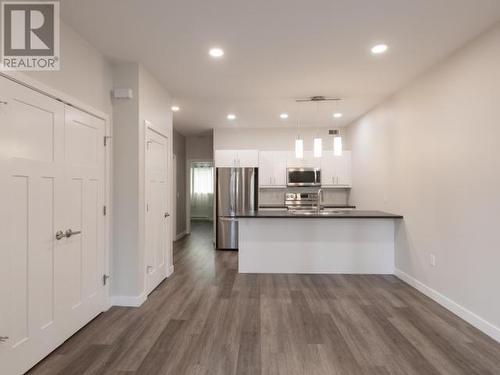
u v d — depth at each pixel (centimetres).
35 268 207
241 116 553
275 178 626
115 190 311
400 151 398
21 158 196
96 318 280
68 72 244
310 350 226
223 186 601
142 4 215
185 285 377
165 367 204
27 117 201
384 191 450
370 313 292
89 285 272
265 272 433
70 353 222
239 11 224
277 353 221
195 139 787
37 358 208
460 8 220
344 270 429
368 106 484
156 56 299
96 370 201
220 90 402
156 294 345
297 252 432
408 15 229
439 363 209
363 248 428
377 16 231
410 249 374
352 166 612
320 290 358
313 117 562
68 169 242
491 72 244
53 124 225
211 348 228
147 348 228
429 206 331
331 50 288
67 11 223
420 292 349
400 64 320
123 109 312
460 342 237
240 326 265
